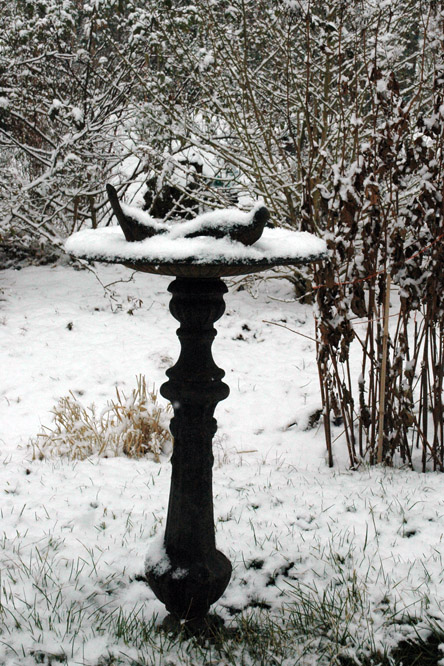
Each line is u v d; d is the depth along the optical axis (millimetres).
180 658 2475
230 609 2848
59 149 8625
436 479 4199
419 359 6293
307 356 7020
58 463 4727
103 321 7613
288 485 4238
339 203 4246
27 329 7309
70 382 6332
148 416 5164
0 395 6090
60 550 3281
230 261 2049
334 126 7672
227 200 8203
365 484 4125
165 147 8703
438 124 4262
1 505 3834
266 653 2508
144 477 4430
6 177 9570
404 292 4316
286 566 3133
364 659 2504
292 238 2426
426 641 2590
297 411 5746
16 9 8969
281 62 7926
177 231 2201
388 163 4312
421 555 3186
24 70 9180
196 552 2520
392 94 4320
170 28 7879
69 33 8711
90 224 10594
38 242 9203
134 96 9312
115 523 3596
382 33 6320
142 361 6719
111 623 2693
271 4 7508
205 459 2490
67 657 2486
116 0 7691
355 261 4371
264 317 7949
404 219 4340
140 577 3061
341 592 2914
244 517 3670
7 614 2725
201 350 2434
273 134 7891
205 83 8250
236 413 5879
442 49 4371
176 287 2387
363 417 4598
